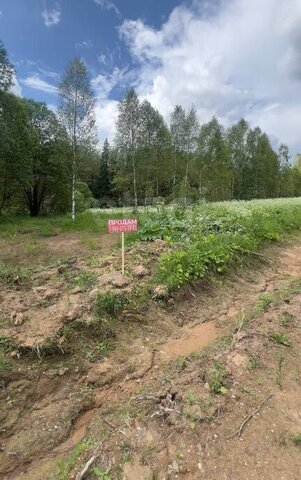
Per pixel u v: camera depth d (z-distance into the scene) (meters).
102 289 5.35
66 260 7.73
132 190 30.73
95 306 4.89
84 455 2.89
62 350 4.16
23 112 21.11
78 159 18.62
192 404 3.19
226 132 44.94
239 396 3.32
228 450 2.77
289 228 12.91
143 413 3.26
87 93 17.83
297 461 2.69
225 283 6.71
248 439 2.87
